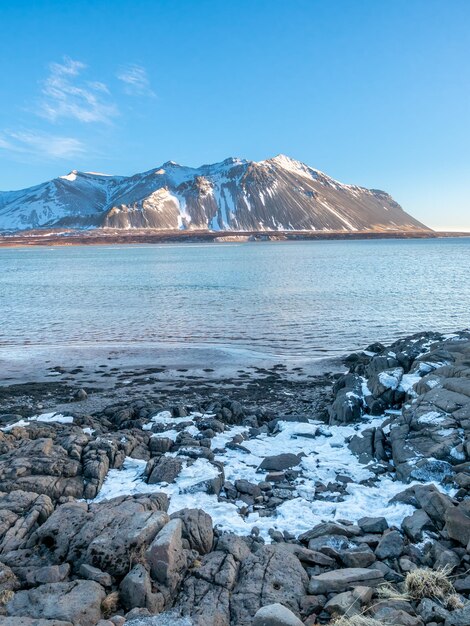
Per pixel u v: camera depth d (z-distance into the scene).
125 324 39.44
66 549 7.50
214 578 6.97
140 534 7.37
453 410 12.46
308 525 8.80
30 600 6.34
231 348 30.75
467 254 157.75
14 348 31.28
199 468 10.93
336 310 44.44
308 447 13.10
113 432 13.94
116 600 6.53
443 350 18.28
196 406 18.39
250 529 8.64
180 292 60.91
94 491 9.88
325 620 6.33
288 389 22.03
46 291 64.56
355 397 15.88
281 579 6.99
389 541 7.88
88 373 25.39
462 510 8.31
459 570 7.15
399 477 10.66
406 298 51.56
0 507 8.70
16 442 11.96
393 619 6.01
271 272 91.31
